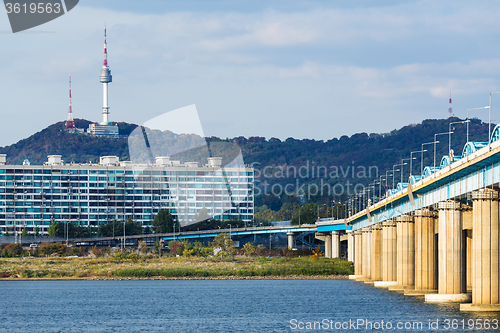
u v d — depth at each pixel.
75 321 133.12
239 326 122.06
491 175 109.00
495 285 112.88
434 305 135.75
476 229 113.06
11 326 126.25
